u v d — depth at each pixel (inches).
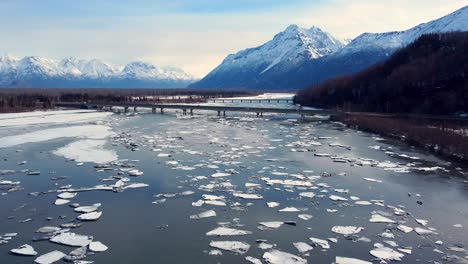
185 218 882.8
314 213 927.0
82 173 1261.1
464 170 1364.4
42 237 771.4
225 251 724.0
